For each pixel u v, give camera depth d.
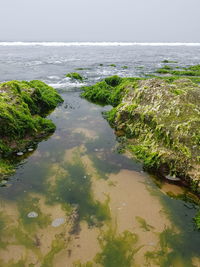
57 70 19.92
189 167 4.62
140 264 2.99
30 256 3.04
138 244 3.27
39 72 18.53
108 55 35.53
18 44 63.75
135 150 5.86
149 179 4.82
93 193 4.32
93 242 3.29
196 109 5.72
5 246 3.17
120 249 3.19
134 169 5.16
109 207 3.97
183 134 5.10
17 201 4.03
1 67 20.00
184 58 33.62
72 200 4.12
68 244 3.24
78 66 22.70
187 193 4.40
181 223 3.66
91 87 12.77
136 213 3.86
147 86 7.83
